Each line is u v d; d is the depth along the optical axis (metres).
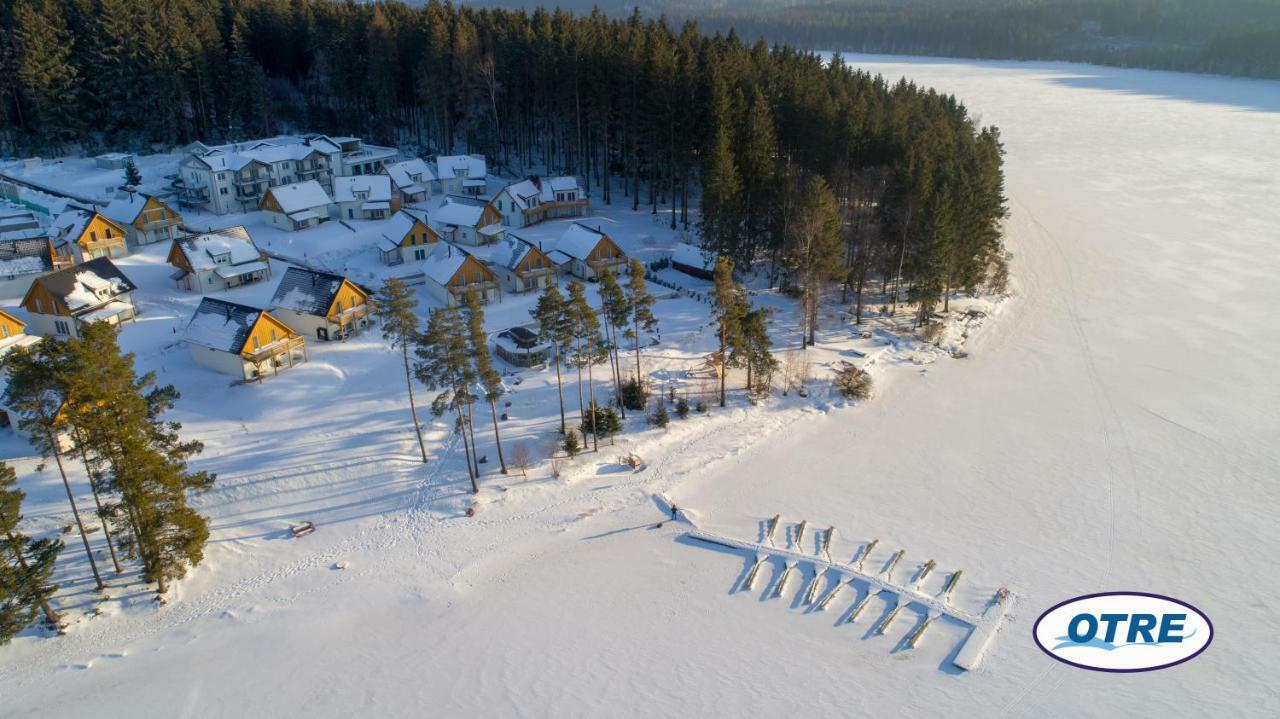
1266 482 50.22
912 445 54.66
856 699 34.25
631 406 56.56
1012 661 36.22
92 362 35.28
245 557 42.47
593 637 37.97
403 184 100.94
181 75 113.12
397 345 63.62
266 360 58.56
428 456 50.78
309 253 84.88
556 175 110.69
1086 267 90.06
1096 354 68.81
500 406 55.81
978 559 43.12
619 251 81.25
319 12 134.50
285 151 102.75
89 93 111.62
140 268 78.19
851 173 84.31
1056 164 141.00
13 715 33.50
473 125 115.25
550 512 46.72
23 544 35.94
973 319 75.88
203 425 52.38
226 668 36.12
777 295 77.56
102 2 111.75
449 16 128.25
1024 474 51.25
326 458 49.44
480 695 34.69
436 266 74.50
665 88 89.31
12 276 70.19
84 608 38.66
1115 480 50.56
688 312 72.38
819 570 42.03
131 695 34.59
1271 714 33.56
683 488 49.34
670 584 41.38
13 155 108.56
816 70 110.19
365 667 36.31
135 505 37.00
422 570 42.28
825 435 55.84
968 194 73.62
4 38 108.25
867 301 78.88
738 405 58.62
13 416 49.88
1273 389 61.94
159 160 109.62
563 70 102.19
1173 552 43.88
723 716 33.41
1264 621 38.84
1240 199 116.50
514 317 70.31
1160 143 156.25
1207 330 73.00
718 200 75.94
